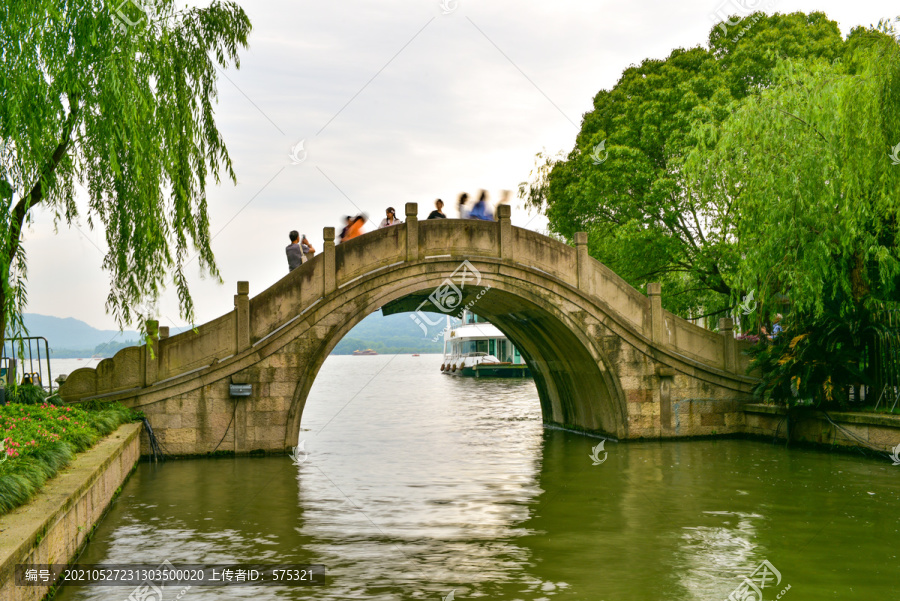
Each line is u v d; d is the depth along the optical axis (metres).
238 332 18.69
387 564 9.80
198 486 14.98
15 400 14.71
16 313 10.68
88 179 13.51
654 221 26.05
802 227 17.25
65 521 8.82
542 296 20.28
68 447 11.57
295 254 20.78
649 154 26.30
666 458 17.98
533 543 10.76
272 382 18.75
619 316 20.83
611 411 21.08
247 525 11.84
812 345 18.20
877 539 10.70
